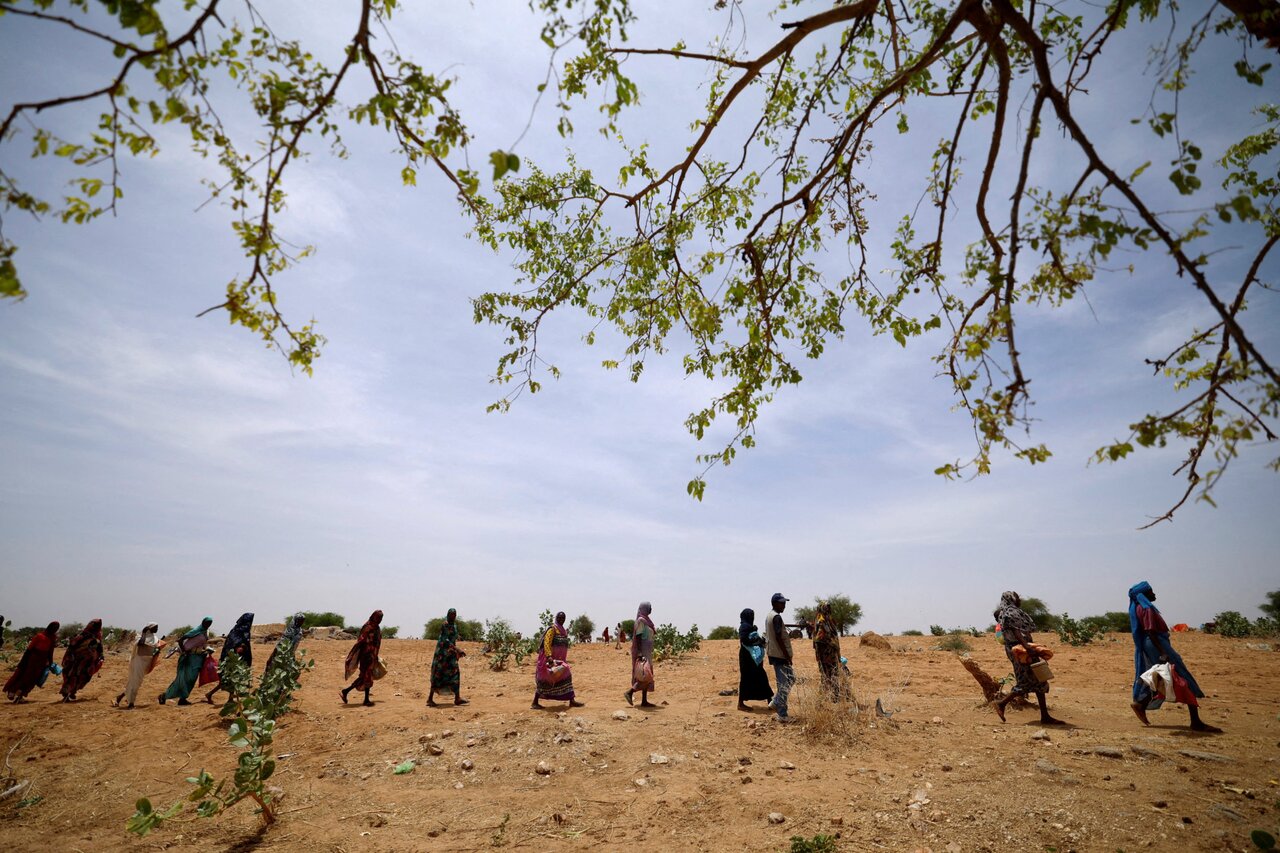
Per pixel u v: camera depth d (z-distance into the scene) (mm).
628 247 6367
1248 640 19500
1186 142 3238
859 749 7676
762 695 9984
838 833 5379
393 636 33625
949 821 5488
